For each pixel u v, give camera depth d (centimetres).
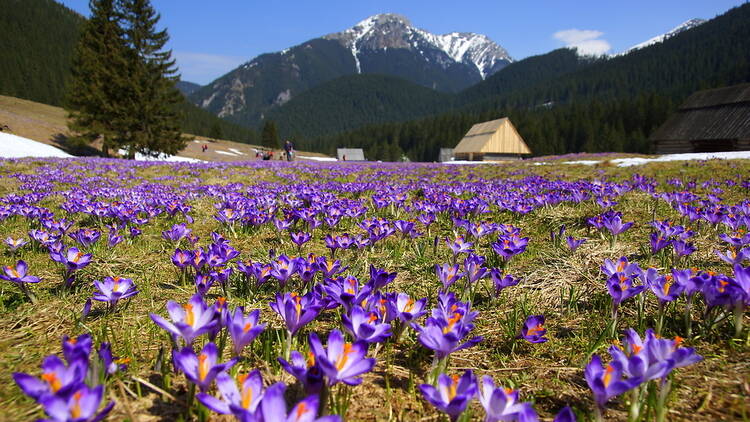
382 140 18625
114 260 460
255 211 652
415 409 195
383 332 196
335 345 164
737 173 1170
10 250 493
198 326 189
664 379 170
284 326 283
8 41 15488
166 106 4356
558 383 222
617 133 11156
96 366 174
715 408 188
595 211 683
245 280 358
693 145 4228
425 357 248
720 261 404
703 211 525
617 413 191
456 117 16875
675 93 18212
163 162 2244
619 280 262
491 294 352
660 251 414
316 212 666
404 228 492
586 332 282
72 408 125
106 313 307
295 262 310
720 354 235
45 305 325
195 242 546
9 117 4609
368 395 205
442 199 786
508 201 736
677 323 277
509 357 254
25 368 226
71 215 761
